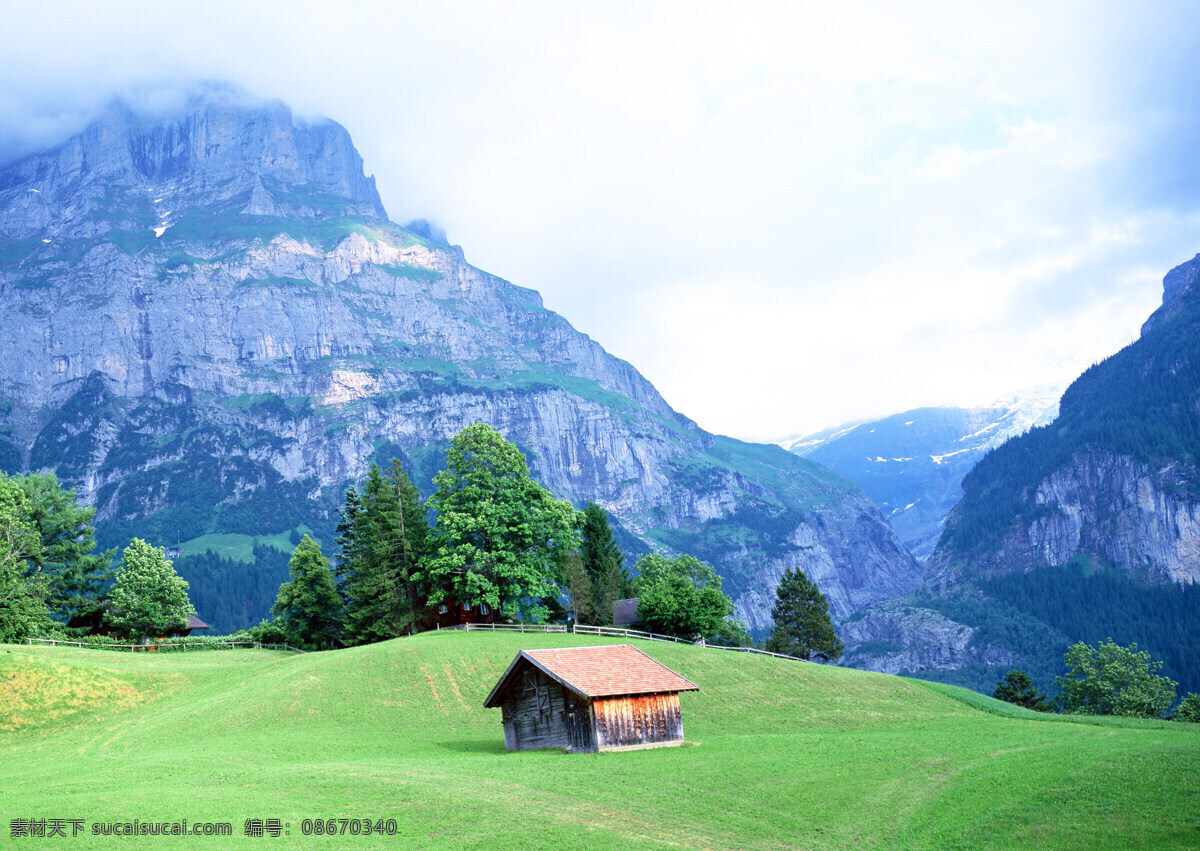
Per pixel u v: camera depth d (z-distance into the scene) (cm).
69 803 3641
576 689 4931
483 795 3775
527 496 10200
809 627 12356
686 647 9081
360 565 10362
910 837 3234
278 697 6688
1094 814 3250
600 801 3694
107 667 7719
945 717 7206
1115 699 10875
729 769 4266
